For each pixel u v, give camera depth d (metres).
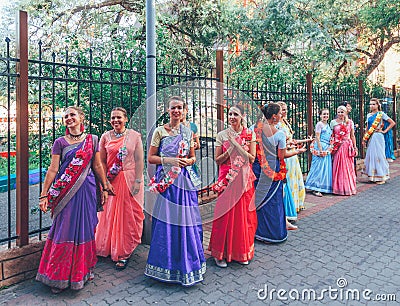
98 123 4.90
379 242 4.27
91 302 2.97
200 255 3.30
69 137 3.12
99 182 3.36
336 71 12.94
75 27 9.89
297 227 4.89
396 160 11.16
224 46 12.18
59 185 3.00
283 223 4.32
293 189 5.39
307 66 12.09
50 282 3.02
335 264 3.68
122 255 3.63
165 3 10.62
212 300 3.00
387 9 11.84
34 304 2.94
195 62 10.95
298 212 5.56
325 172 6.68
